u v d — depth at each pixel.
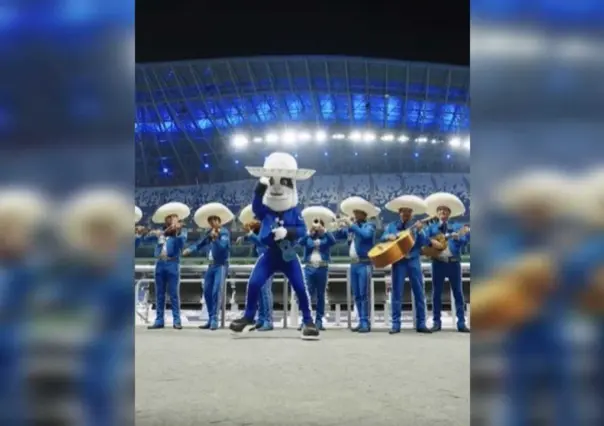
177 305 9.71
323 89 45.19
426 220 9.35
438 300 9.19
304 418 3.91
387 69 44.41
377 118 45.19
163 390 4.74
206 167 44.94
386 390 4.70
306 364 5.91
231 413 4.03
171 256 9.68
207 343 7.52
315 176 44.09
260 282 8.45
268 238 8.30
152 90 44.75
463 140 44.31
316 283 9.43
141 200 43.59
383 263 8.70
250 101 45.16
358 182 43.22
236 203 41.84
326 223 10.19
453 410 4.08
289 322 10.73
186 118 45.00
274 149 44.75
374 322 10.59
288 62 44.53
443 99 44.44
